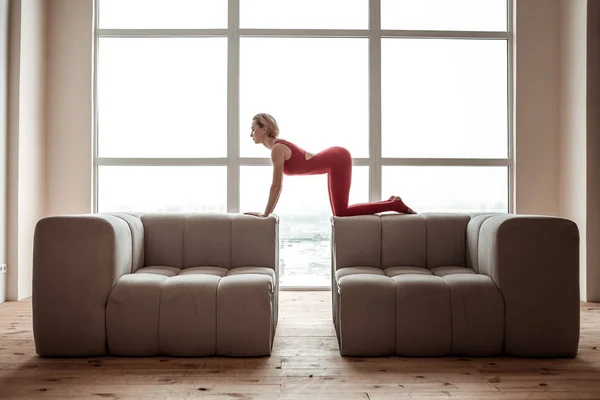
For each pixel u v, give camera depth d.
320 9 4.97
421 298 2.85
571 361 2.78
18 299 4.36
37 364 2.70
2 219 4.27
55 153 4.79
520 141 4.86
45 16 4.75
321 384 2.42
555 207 4.87
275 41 4.97
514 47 4.89
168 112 4.95
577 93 4.54
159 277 2.98
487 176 4.98
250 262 3.51
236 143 4.88
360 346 2.85
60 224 2.83
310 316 3.85
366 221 3.62
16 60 4.33
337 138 4.96
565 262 2.83
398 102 4.98
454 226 3.58
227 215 3.62
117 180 4.92
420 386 2.39
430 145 4.99
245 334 2.83
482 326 2.83
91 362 2.74
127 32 4.89
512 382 2.44
